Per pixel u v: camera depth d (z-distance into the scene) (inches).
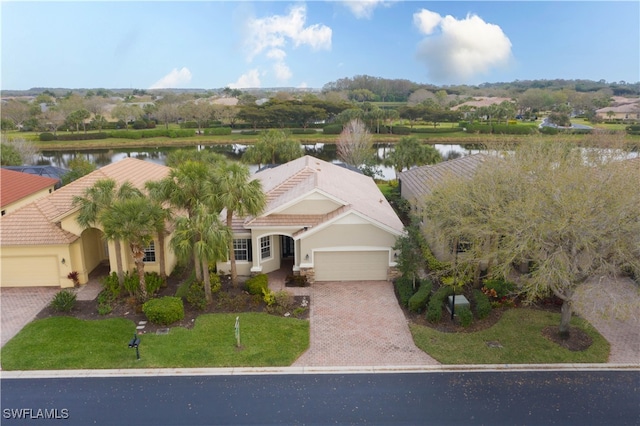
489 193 776.3
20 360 690.2
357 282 970.1
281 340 745.6
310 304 872.3
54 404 600.7
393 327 788.6
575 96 5920.3
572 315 805.2
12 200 1253.7
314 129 4288.9
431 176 1291.8
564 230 631.8
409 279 914.1
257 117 4259.4
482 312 801.6
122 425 563.5
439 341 738.8
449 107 6259.8
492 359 690.8
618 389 623.8
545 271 633.6
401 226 997.2
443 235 843.4
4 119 4212.6
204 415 580.7
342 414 581.9
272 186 1159.0
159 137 4010.8
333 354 711.1
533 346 722.2
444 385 636.1
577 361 683.4
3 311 844.6
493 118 4330.7
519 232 658.2
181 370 671.8
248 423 567.5
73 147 3631.9
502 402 601.0
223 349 721.0
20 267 939.3
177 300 820.0
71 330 770.8
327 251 953.5
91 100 5644.7
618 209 616.7
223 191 835.4
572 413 579.8
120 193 881.5
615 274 679.1
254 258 979.3
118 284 898.7
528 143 964.6
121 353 710.5
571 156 783.7
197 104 4913.9
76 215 932.0
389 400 606.9
